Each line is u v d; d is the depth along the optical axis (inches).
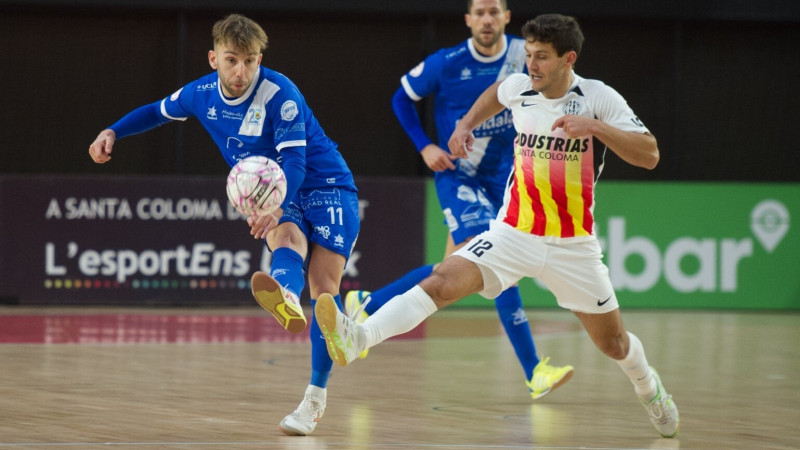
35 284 1125.1
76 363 684.1
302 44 1283.2
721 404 562.6
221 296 1151.6
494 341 876.6
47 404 518.3
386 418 501.0
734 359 772.6
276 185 407.2
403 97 664.4
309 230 472.4
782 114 1344.7
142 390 573.0
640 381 460.4
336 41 1289.4
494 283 443.5
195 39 1272.1
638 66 1322.6
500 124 634.2
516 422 497.7
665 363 745.0
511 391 604.7
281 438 439.5
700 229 1208.8
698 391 610.5
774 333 969.5
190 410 509.0
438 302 431.5
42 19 1246.3
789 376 681.6
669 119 1331.2
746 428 488.7
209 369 668.7
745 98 1342.3
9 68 1245.7
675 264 1206.9
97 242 1133.1
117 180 1135.6
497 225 454.9
